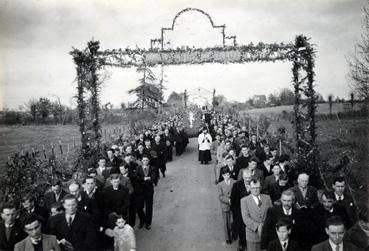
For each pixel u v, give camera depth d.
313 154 10.52
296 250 4.71
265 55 11.75
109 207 7.02
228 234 7.80
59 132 22.73
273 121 25.28
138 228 9.06
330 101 14.16
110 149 10.68
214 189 13.04
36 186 8.55
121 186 7.23
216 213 10.17
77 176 9.60
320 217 5.49
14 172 8.59
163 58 11.95
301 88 11.88
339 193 6.07
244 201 6.22
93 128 12.61
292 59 11.88
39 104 22.42
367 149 10.99
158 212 10.44
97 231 6.51
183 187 13.49
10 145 17.70
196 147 25.09
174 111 52.06
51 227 5.57
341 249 4.43
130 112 36.03
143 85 36.81
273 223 5.37
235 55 11.79
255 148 12.88
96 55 12.19
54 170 9.59
